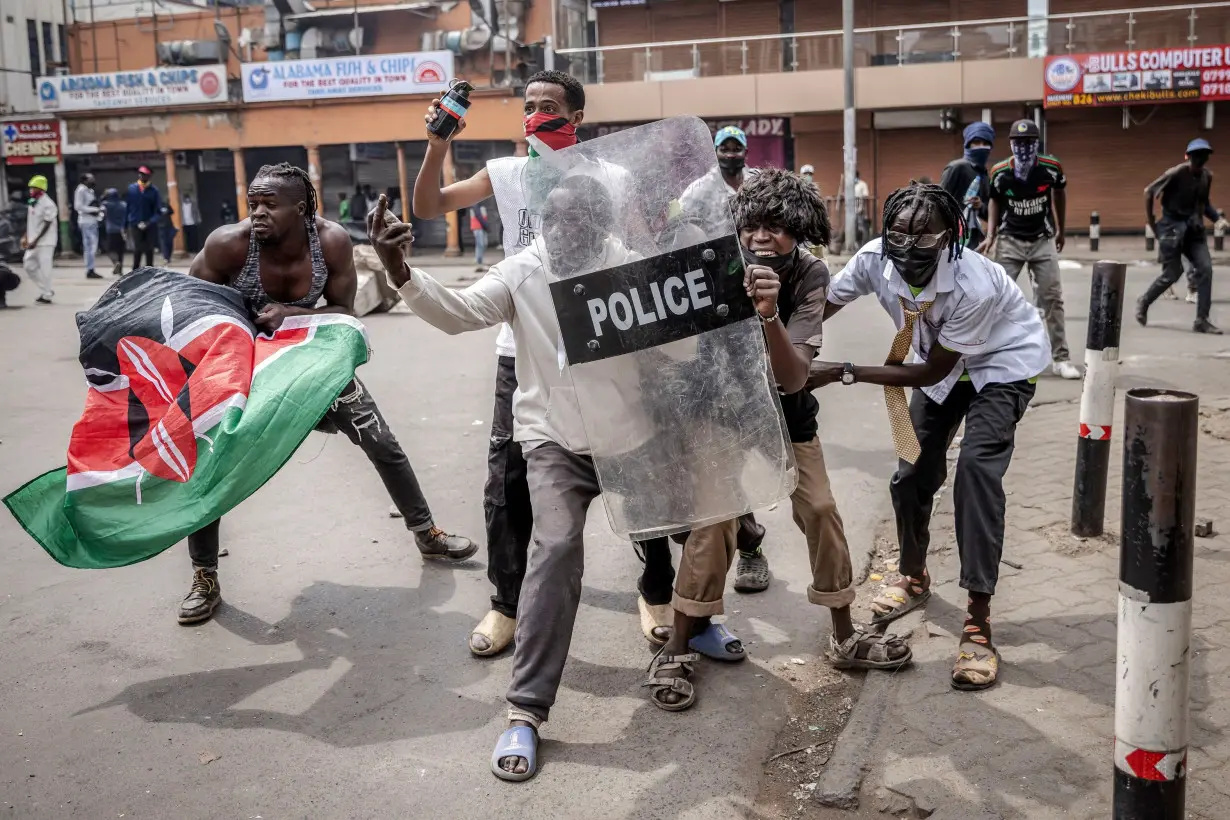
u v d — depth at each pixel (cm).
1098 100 2580
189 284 393
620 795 300
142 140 3042
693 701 350
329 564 486
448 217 2767
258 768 316
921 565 413
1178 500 221
